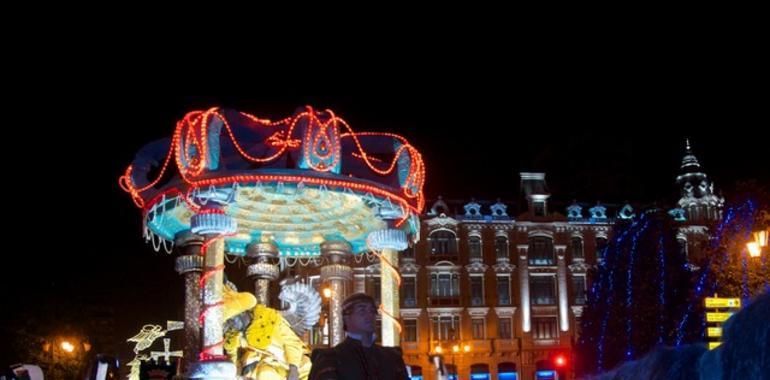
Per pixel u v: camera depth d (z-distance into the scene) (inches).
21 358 1348.4
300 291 798.5
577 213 2449.6
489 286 2330.2
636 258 1509.6
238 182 637.9
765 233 858.1
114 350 1448.1
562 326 2331.4
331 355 223.0
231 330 717.3
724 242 1108.5
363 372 221.3
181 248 789.2
